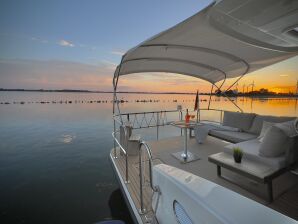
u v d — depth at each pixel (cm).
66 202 311
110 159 331
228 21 211
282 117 335
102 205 301
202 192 87
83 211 286
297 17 205
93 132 852
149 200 198
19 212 286
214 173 258
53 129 912
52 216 275
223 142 411
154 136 756
